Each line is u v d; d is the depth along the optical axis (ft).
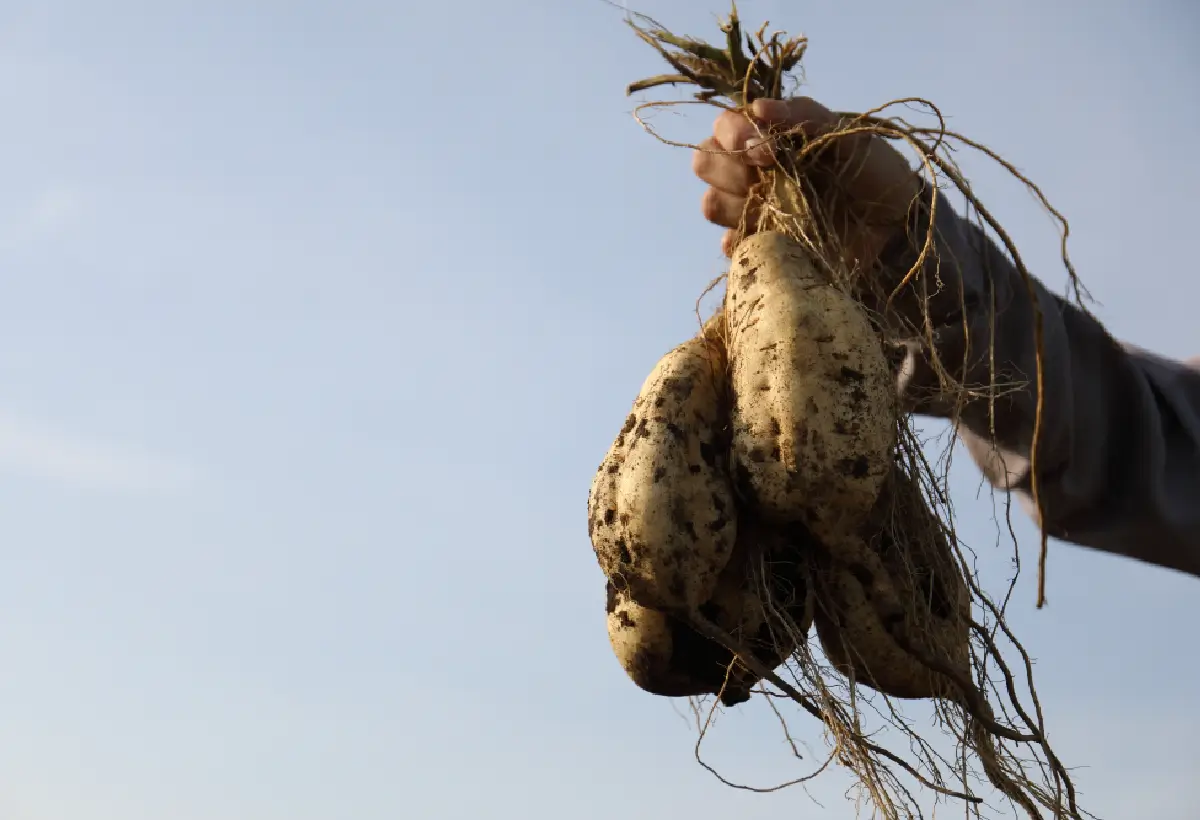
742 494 4.48
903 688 4.59
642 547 4.46
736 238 4.82
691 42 4.84
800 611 4.51
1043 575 4.22
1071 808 4.43
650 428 4.51
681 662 4.62
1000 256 4.98
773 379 4.44
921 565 4.57
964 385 4.67
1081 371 5.15
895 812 4.41
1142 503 5.16
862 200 4.73
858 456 4.39
